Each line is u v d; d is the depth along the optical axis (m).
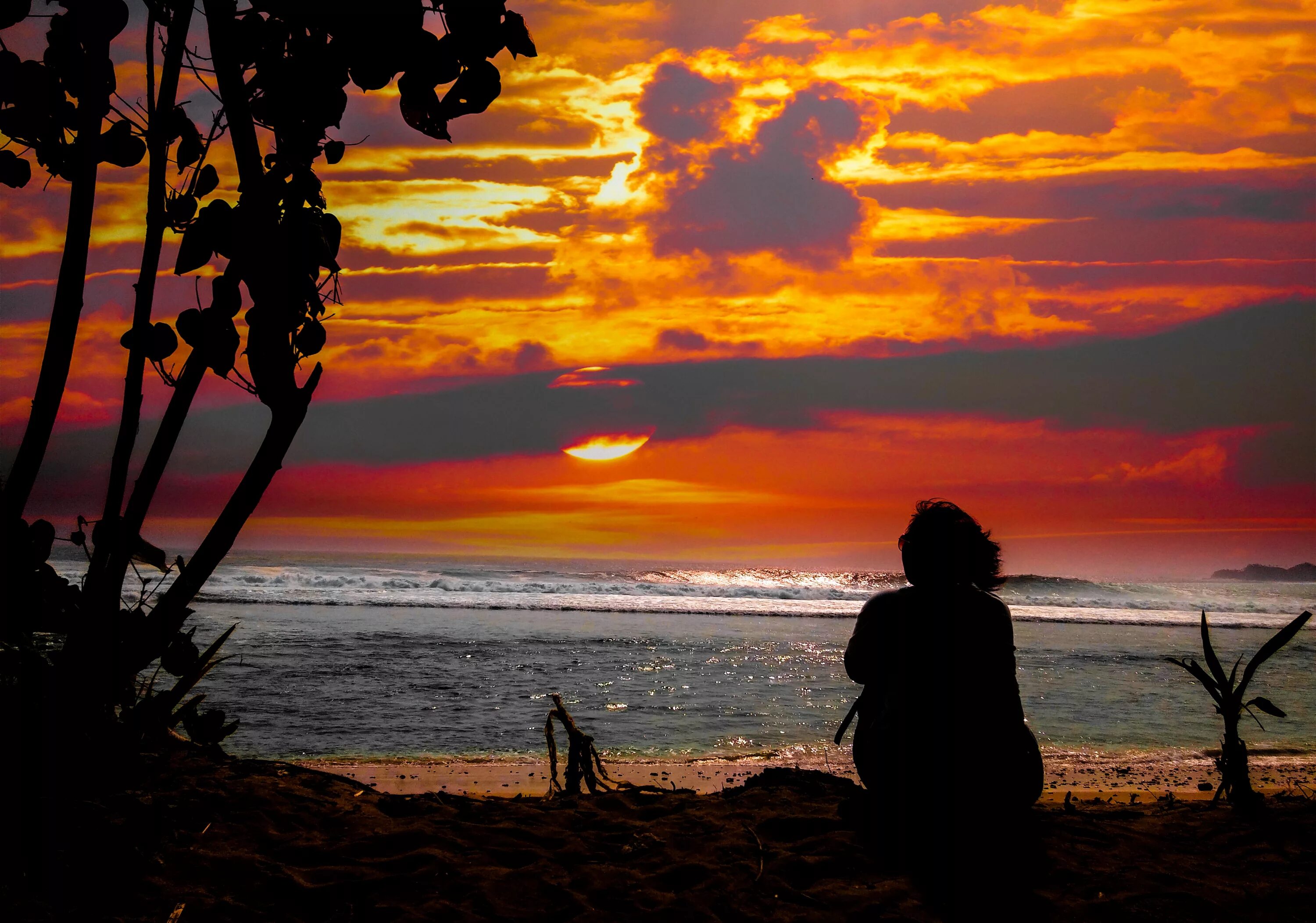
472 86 2.62
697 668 15.82
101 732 3.18
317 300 2.86
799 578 70.12
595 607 31.02
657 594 38.28
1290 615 39.25
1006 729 3.39
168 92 2.66
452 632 20.88
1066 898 3.33
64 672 2.90
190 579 2.91
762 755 9.23
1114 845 3.94
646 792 4.87
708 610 31.45
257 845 3.60
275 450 2.80
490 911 3.18
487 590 36.66
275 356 2.70
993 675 3.40
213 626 20.17
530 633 21.28
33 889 2.90
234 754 8.60
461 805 4.45
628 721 10.99
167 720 4.30
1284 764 8.84
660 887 3.42
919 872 3.44
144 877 3.15
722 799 4.63
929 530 3.48
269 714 10.66
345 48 2.54
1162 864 3.74
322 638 18.62
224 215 2.62
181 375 2.83
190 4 2.63
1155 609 41.72
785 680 14.77
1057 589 58.31
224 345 2.70
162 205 2.70
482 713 11.21
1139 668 17.61
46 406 2.71
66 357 2.71
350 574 48.12
